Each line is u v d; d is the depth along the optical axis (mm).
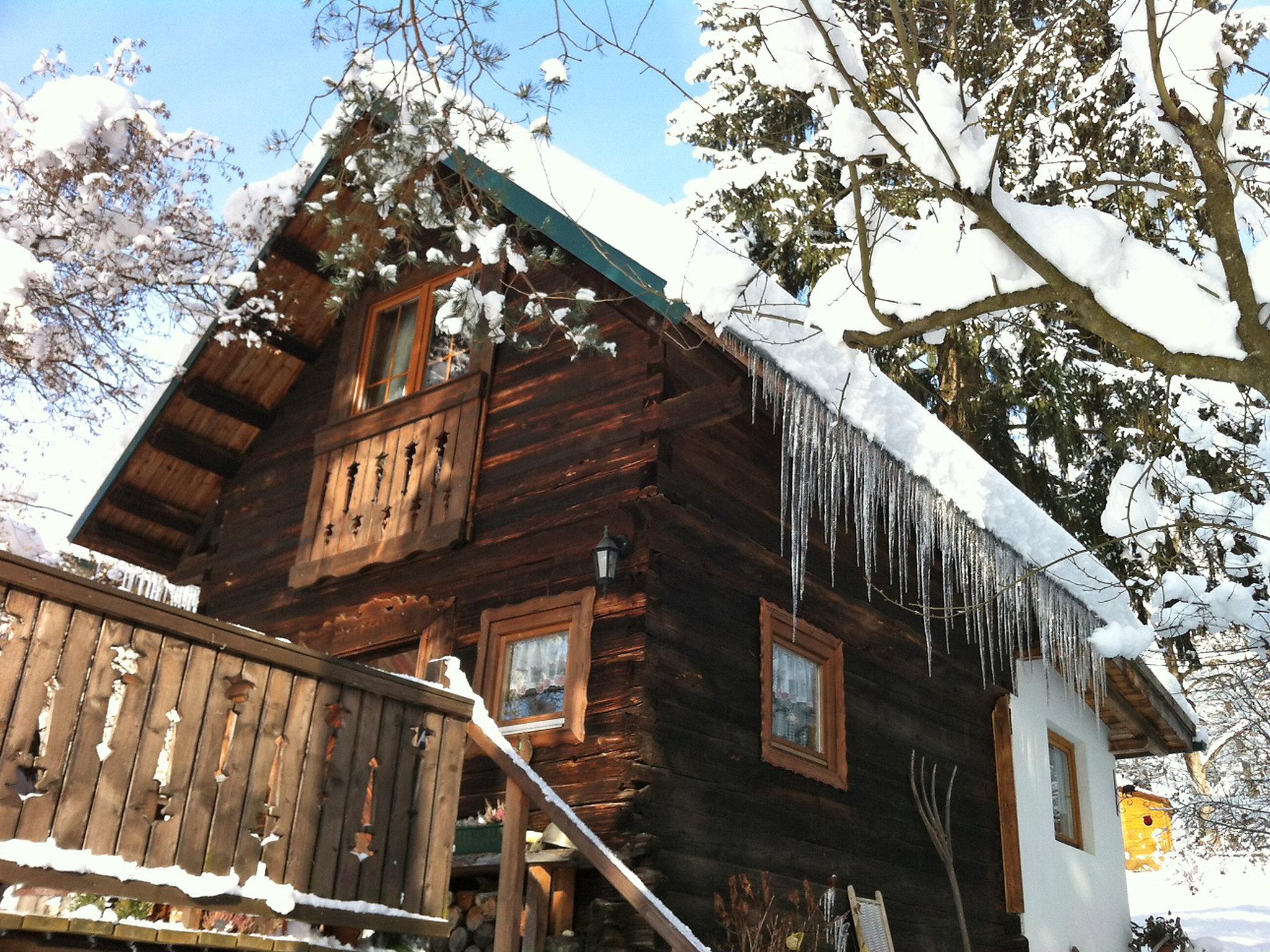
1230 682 12352
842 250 12898
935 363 14453
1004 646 10195
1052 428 14102
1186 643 13242
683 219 6594
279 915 4402
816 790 7645
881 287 5266
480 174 6363
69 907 4348
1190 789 15641
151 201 11211
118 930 3951
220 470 10250
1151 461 6953
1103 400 14234
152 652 4309
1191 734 12289
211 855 4305
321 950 4598
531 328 8156
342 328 9852
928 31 7680
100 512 10250
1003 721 9859
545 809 5574
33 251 10742
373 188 6246
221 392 9773
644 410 7219
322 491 8828
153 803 4188
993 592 8766
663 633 6750
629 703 6516
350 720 4922
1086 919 10570
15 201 10695
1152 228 10258
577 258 7305
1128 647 9094
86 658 4121
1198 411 10906
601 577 6723
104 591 4188
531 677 7129
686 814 6535
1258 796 13180
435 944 6305
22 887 4293
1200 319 4703
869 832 8023
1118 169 6062
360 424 8805
